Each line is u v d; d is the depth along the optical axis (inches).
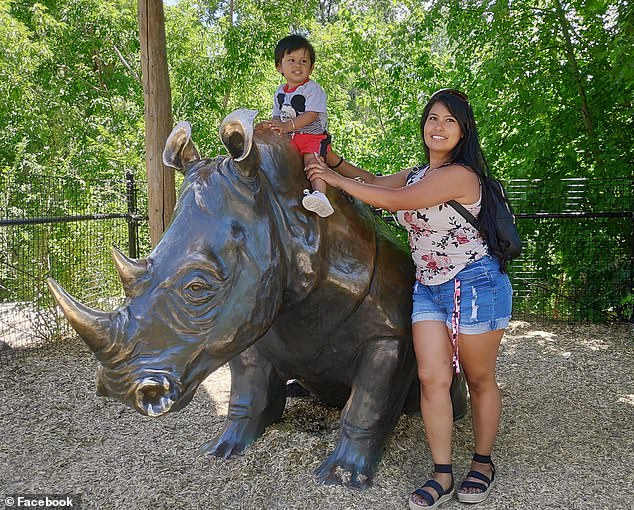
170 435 143.6
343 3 507.5
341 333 115.4
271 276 97.9
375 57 497.7
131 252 282.7
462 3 358.6
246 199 97.7
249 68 568.4
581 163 326.6
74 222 265.9
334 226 110.8
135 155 490.0
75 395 179.8
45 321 249.4
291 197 105.6
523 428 151.1
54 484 119.0
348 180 105.5
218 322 94.0
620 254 293.9
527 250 304.3
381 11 557.6
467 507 110.4
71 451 136.6
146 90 247.0
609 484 120.0
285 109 121.6
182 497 110.6
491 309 108.2
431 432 111.2
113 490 114.7
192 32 605.0
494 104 339.9
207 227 95.3
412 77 468.8
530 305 301.4
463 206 106.8
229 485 114.0
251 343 98.0
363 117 816.9
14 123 573.6
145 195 314.3
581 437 145.3
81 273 266.2
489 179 110.0
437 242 108.7
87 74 636.1
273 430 132.0
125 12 596.7
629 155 303.3
